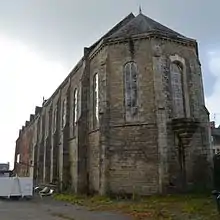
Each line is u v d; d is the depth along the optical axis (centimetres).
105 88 2483
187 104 2453
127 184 2258
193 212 1461
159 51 2438
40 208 1959
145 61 2445
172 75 2475
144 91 2391
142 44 2492
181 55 2536
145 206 1747
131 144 2323
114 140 2378
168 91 2383
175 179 2194
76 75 3291
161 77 2378
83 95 2845
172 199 1969
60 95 3872
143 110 2356
